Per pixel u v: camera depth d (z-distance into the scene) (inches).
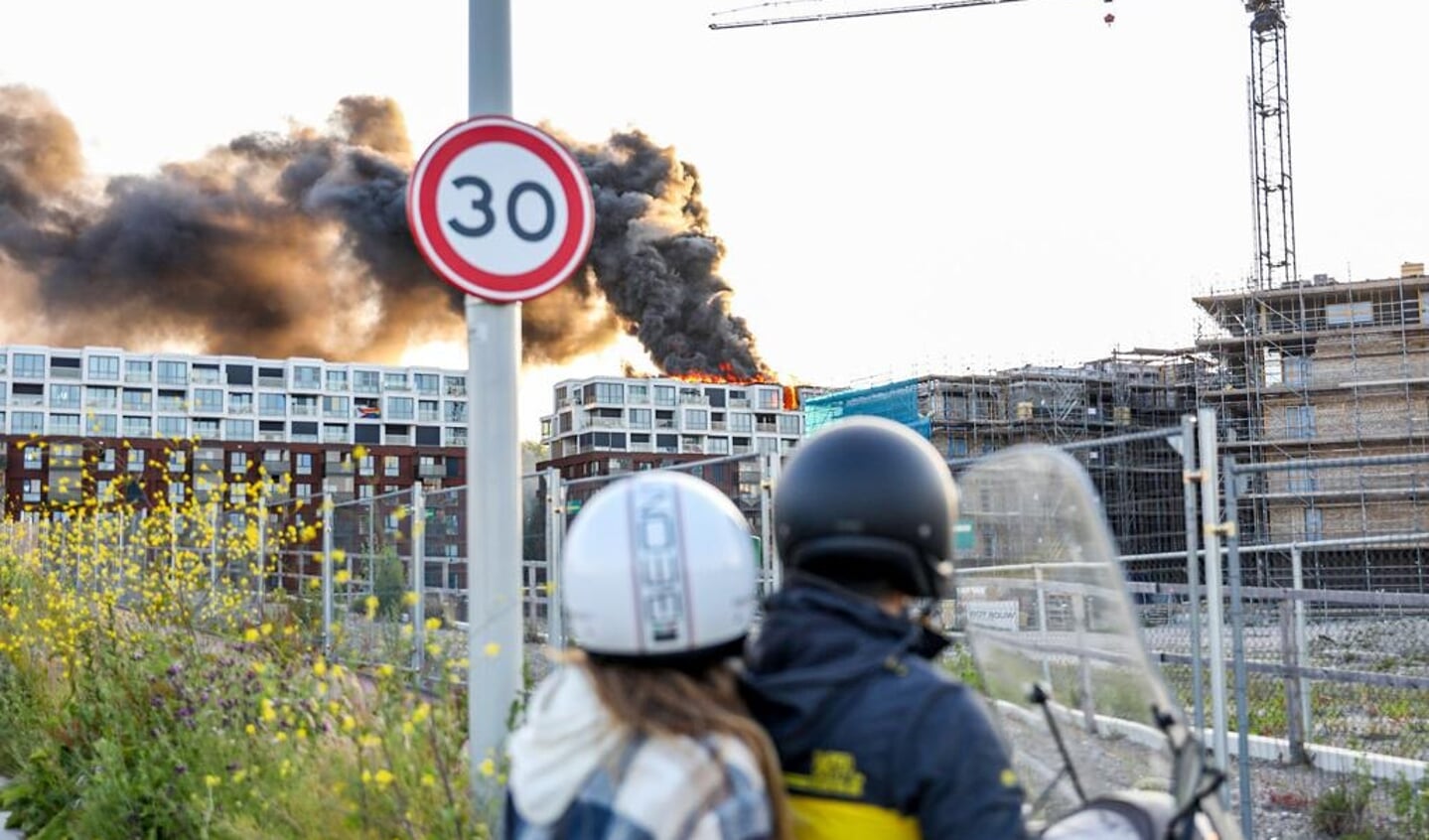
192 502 411.5
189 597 344.8
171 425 5762.8
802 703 71.9
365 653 294.0
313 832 182.5
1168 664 375.9
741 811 67.3
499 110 181.8
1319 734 371.6
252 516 449.4
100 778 238.8
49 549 485.1
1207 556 254.4
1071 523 93.4
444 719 181.5
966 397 3107.8
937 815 69.1
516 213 175.6
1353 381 2613.2
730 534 74.9
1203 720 260.1
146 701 265.1
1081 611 93.4
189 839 217.3
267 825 195.8
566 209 178.9
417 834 163.3
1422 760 333.1
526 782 72.6
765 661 76.8
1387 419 2568.9
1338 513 2513.5
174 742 250.1
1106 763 93.2
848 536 76.8
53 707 325.4
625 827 67.5
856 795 69.6
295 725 209.6
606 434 6013.8
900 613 79.5
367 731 189.0
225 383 5910.4
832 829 69.6
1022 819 70.7
